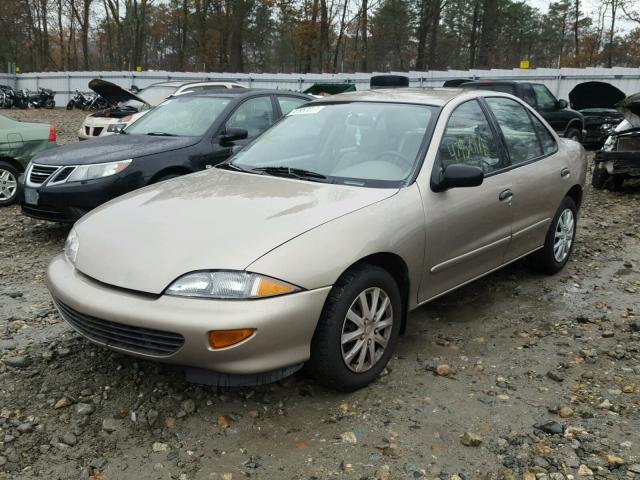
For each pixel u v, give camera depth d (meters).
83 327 3.12
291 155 4.18
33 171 6.29
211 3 46.97
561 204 5.18
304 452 2.84
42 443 2.88
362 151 3.97
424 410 3.20
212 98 7.41
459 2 46.28
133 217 3.35
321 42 40.25
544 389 3.42
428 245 3.64
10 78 40.75
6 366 3.59
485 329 4.26
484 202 4.10
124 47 53.16
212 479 2.64
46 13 56.22
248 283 2.83
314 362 3.15
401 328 3.72
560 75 20.97
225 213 3.26
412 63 57.03
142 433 2.97
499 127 4.55
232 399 3.27
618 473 2.69
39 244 6.41
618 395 3.35
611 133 9.58
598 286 5.14
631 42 47.12
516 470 2.72
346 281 3.15
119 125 12.10
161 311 2.81
